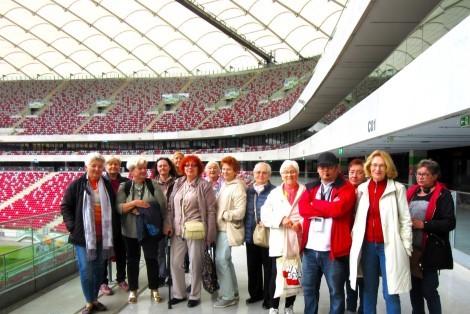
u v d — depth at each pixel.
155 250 5.59
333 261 4.38
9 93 64.06
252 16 39.53
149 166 55.16
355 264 4.22
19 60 58.34
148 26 45.06
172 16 41.81
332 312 4.46
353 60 16.00
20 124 59.28
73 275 7.16
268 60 54.88
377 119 9.79
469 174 16.62
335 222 4.37
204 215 5.42
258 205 5.39
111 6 40.44
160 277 6.52
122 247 6.32
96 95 63.06
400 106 8.06
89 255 5.03
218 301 5.47
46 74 64.75
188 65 58.22
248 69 60.53
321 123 19.75
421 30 7.09
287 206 4.80
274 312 4.95
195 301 5.49
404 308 5.25
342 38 14.19
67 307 5.51
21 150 60.16
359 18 11.52
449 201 4.25
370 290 4.34
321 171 4.41
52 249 6.84
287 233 4.80
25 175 47.50
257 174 5.49
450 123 6.94
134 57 55.44
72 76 65.81
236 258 8.35
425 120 6.71
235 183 5.56
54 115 60.47
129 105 60.47
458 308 5.14
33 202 35.75
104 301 5.71
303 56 51.75
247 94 56.16
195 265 5.46
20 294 5.83
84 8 41.19
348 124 13.30
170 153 52.75
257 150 44.91
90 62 58.84
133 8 40.62
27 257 6.19
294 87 42.97
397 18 11.38
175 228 5.62
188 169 5.51
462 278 6.52
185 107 58.31
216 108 56.41
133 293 5.66
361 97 11.89
